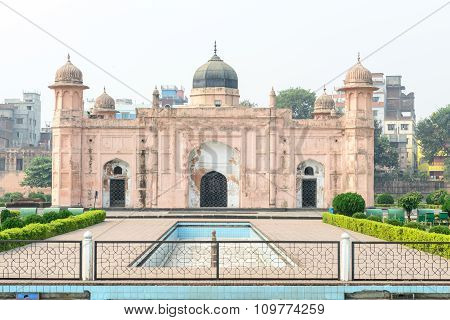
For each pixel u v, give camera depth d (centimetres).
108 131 2653
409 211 2066
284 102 5125
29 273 924
